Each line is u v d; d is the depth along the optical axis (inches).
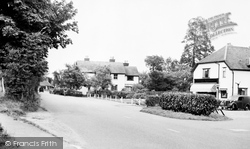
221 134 441.1
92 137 374.3
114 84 2593.5
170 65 2593.5
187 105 727.7
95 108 884.6
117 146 324.2
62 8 808.3
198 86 1686.8
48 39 760.3
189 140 376.2
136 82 2701.8
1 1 713.6
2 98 657.6
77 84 2267.5
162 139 376.8
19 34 705.6
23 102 660.1
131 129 455.5
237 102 1164.5
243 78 1530.5
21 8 701.9
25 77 678.5
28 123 446.9
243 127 546.6
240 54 1640.0
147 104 948.6
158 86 1888.5
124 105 1139.3
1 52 711.7
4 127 388.8
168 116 708.7
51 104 969.5
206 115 705.0
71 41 860.6
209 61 1638.8
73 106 920.9
